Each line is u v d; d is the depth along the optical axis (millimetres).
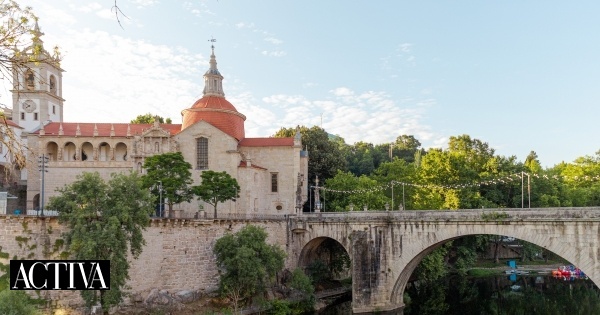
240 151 91062
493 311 68500
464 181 89250
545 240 49250
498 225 53188
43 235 49938
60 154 93875
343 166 112750
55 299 48438
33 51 12297
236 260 56938
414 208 84688
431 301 74000
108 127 98375
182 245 60562
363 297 63469
